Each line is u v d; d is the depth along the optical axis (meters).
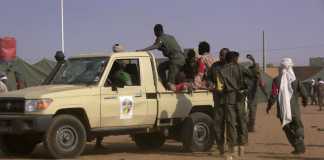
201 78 29.05
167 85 28.19
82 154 28.28
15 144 28.06
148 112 27.38
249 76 26.33
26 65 57.53
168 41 28.67
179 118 28.50
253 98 38.22
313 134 37.53
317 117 56.78
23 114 25.03
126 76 26.80
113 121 26.47
